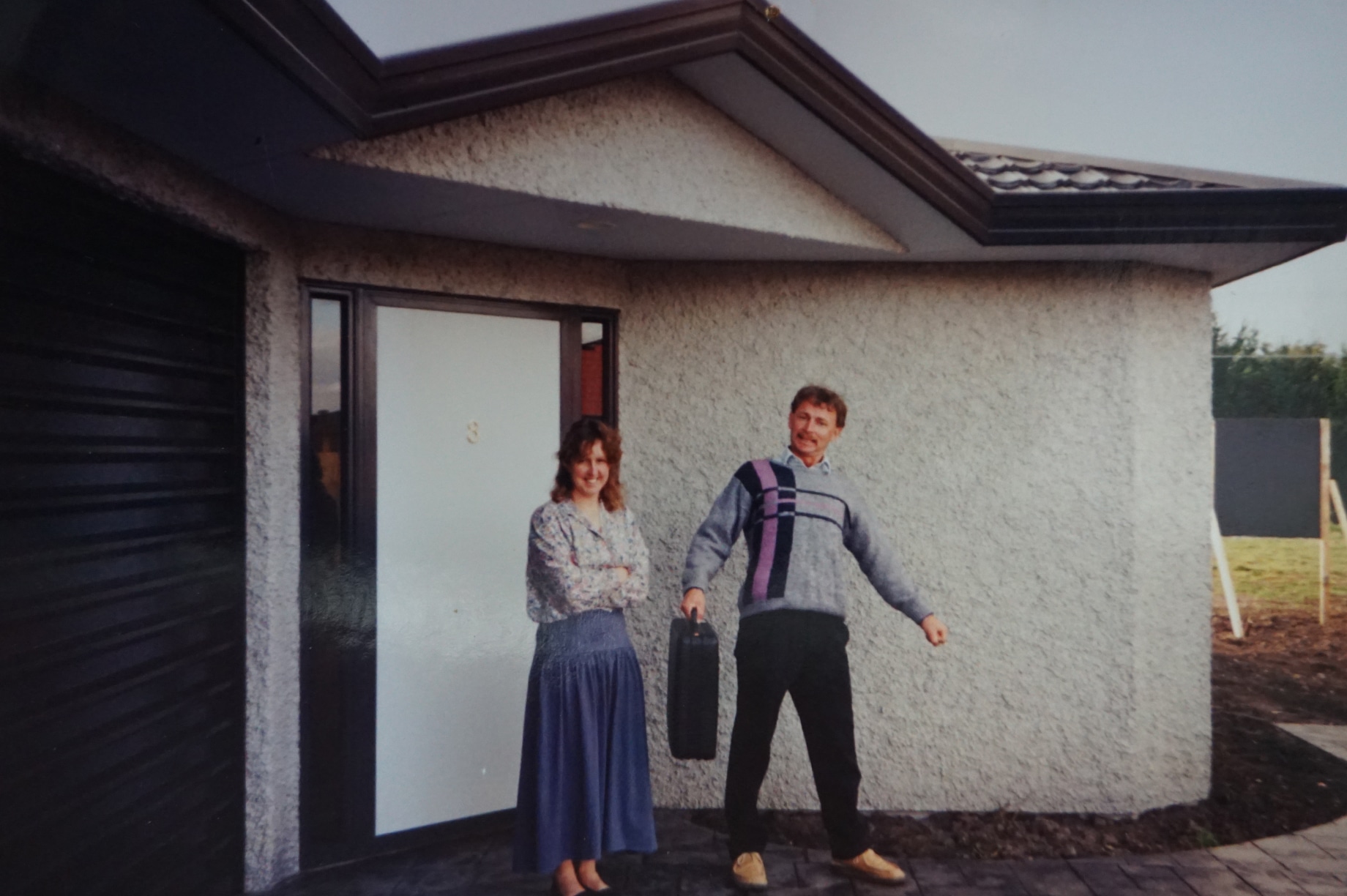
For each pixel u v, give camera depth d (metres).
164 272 2.73
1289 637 8.58
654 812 4.16
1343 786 4.59
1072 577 4.11
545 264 3.94
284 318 3.33
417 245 3.62
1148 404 4.14
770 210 3.48
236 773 3.21
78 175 2.24
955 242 3.74
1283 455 9.18
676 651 3.28
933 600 4.12
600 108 3.07
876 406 4.15
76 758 2.28
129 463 2.57
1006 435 4.12
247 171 2.71
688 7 2.77
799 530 3.37
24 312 2.12
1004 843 3.83
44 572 2.17
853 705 3.87
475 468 3.79
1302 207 3.55
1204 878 3.52
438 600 3.71
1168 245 3.66
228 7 1.74
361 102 2.35
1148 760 4.14
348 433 3.50
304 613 3.47
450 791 3.75
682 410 4.20
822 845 3.80
